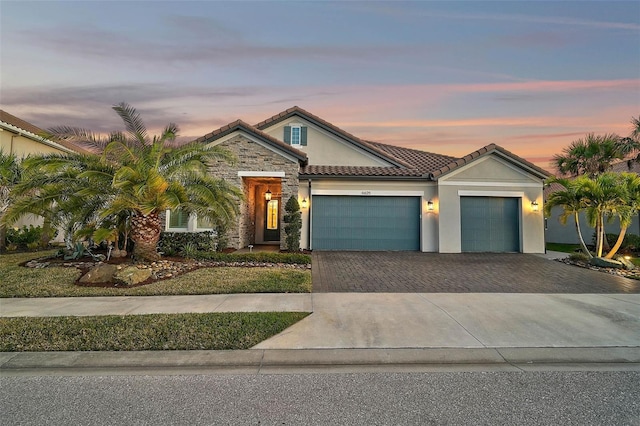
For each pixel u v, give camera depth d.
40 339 4.92
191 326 5.49
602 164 17.62
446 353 4.72
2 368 4.21
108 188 10.22
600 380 4.02
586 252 12.95
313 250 15.47
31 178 10.24
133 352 4.64
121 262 10.51
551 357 4.64
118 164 10.28
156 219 10.62
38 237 15.24
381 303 7.13
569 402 3.50
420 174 15.66
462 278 9.78
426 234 15.61
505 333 5.48
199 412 3.26
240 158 14.96
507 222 15.75
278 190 18.66
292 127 18.03
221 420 3.12
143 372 4.15
